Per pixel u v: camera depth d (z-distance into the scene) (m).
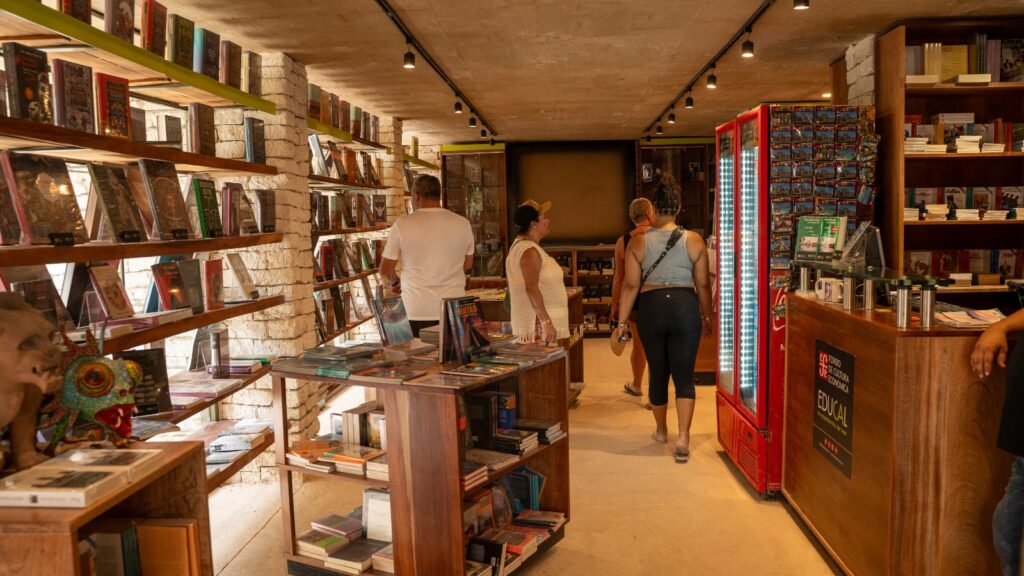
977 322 2.44
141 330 2.92
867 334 2.63
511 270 4.45
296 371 2.88
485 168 11.06
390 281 4.38
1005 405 2.15
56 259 2.43
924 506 2.44
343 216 5.87
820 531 3.14
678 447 4.42
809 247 3.52
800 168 3.77
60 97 2.58
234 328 4.53
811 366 3.25
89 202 2.98
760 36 4.89
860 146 3.79
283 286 4.49
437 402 2.58
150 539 1.82
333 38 4.55
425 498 2.65
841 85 5.62
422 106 7.48
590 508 3.75
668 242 4.27
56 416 1.79
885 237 4.75
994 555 2.44
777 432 3.77
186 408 3.14
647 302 4.38
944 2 4.19
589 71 5.99
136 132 3.18
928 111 4.98
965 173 5.04
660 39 4.93
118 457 1.72
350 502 3.93
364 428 3.02
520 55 5.33
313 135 5.32
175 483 1.88
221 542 3.43
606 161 10.97
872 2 4.17
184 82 3.46
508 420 3.18
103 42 2.83
